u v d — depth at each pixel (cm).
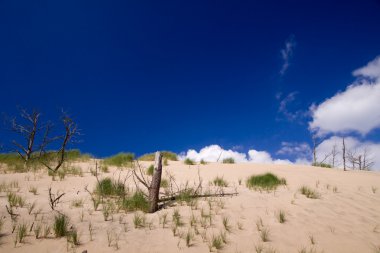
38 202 617
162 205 675
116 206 637
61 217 535
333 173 1221
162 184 870
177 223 556
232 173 1152
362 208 727
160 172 647
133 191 766
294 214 643
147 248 458
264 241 505
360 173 1312
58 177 920
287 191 845
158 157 652
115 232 505
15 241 430
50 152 1334
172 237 501
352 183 1021
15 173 984
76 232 483
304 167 1396
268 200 737
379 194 885
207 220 583
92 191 751
